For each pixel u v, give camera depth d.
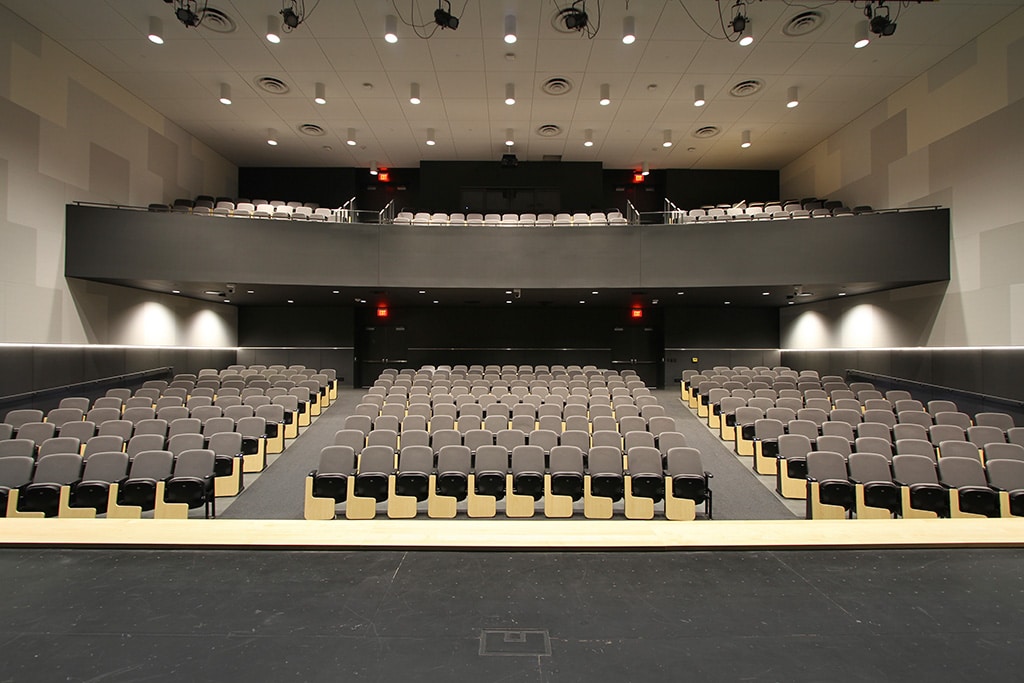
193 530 2.96
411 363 16.58
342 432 6.77
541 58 10.03
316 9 8.57
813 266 10.34
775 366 16.19
